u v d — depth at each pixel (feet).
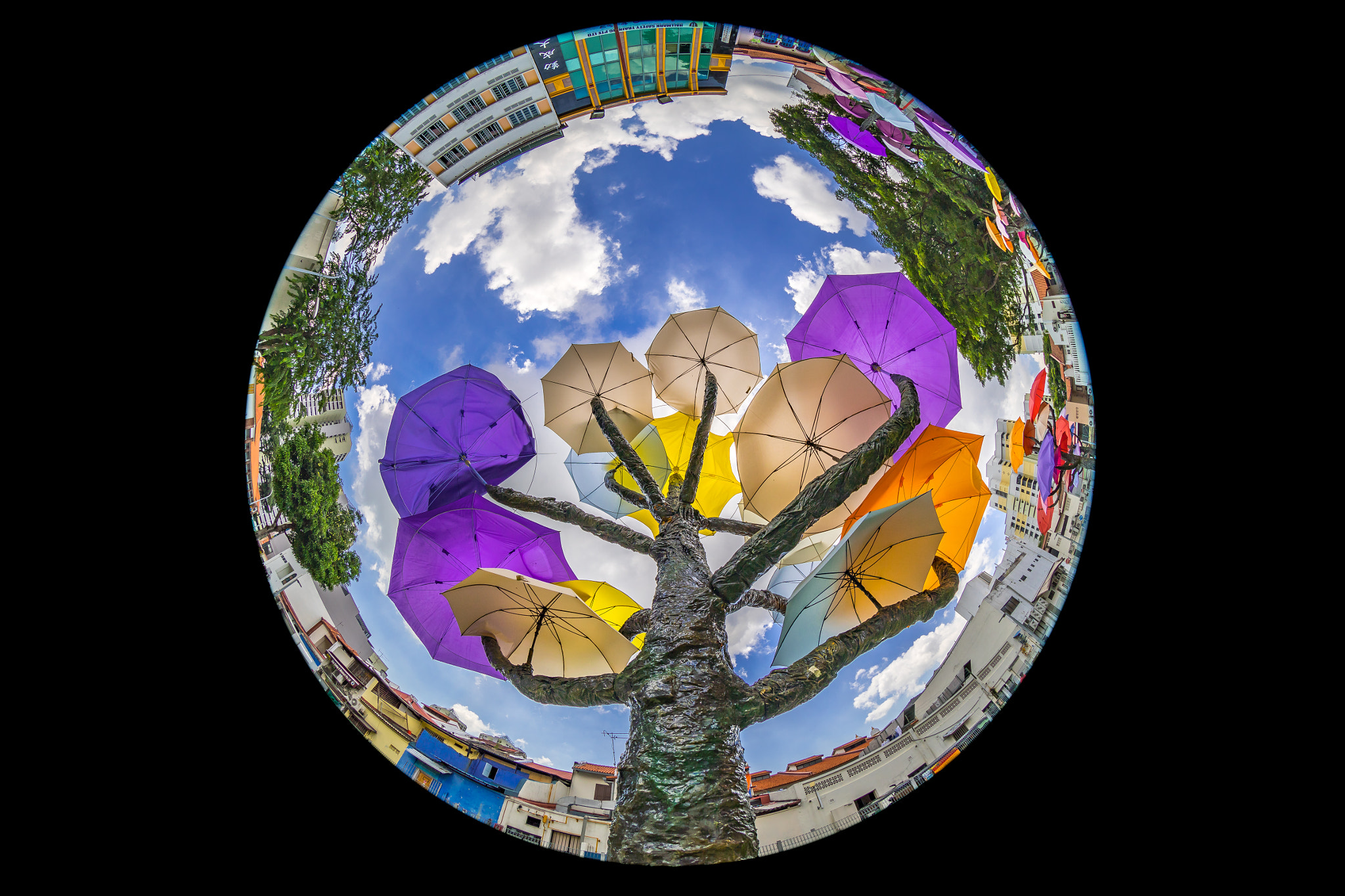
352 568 22.53
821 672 19.03
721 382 25.41
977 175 22.79
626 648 20.01
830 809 21.16
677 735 17.16
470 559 22.54
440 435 24.02
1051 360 23.17
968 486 21.94
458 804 21.80
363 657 22.38
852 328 24.68
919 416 21.77
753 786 20.88
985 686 22.66
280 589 22.85
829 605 20.42
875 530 19.45
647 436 25.04
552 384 25.00
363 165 21.95
